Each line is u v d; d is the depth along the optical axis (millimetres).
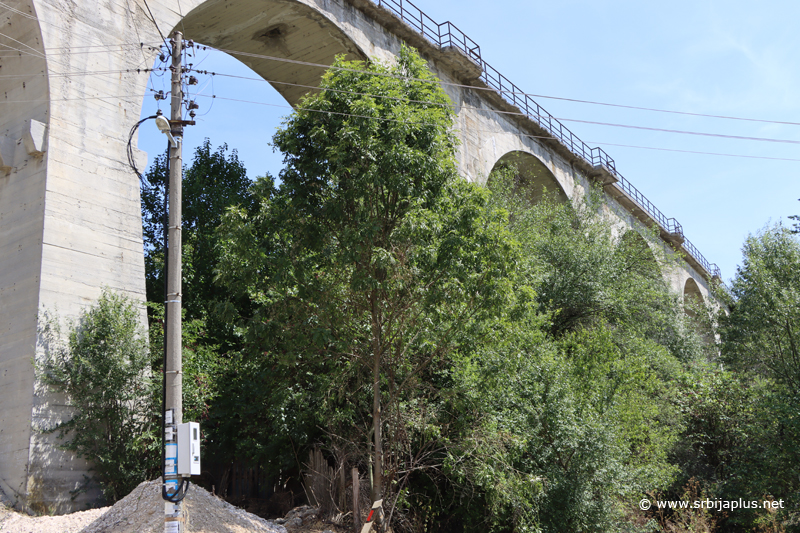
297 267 13297
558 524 14875
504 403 15336
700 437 23297
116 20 16375
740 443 22234
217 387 15969
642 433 17812
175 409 8898
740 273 23328
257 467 16922
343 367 15227
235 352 16984
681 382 24578
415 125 13242
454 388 14602
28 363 13258
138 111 16422
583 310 23328
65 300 13945
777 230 23688
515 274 14109
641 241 28766
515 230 23266
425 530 15297
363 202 13516
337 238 13844
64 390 13430
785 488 19688
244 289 13898
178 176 9766
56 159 14438
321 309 13781
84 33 15617
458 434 14828
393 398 14359
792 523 18844
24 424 12969
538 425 15234
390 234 13258
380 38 23859
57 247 14023
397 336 14281
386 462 15055
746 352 23391
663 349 24297
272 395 15500
